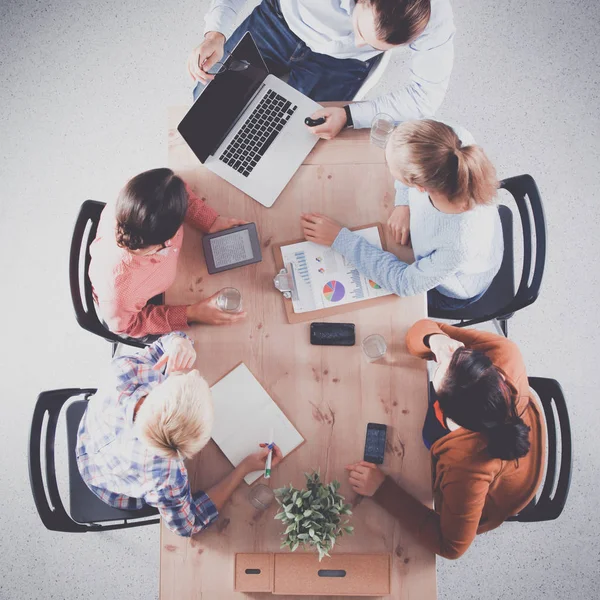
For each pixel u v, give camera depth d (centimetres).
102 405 161
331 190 186
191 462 170
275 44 217
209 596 163
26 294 265
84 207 186
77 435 183
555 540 244
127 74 281
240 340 176
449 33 182
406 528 163
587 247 266
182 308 176
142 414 142
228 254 180
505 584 242
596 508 246
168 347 168
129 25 284
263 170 186
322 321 177
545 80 278
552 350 259
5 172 275
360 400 172
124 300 168
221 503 164
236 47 171
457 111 276
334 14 195
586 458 251
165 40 283
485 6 282
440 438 166
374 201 185
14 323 263
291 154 187
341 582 162
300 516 149
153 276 167
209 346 176
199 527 159
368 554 164
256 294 179
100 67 282
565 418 177
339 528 155
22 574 243
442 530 160
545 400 188
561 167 271
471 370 146
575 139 273
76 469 191
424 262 171
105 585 242
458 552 160
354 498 167
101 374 259
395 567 164
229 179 186
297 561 163
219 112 179
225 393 173
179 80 280
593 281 264
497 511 171
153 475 150
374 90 277
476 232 160
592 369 258
